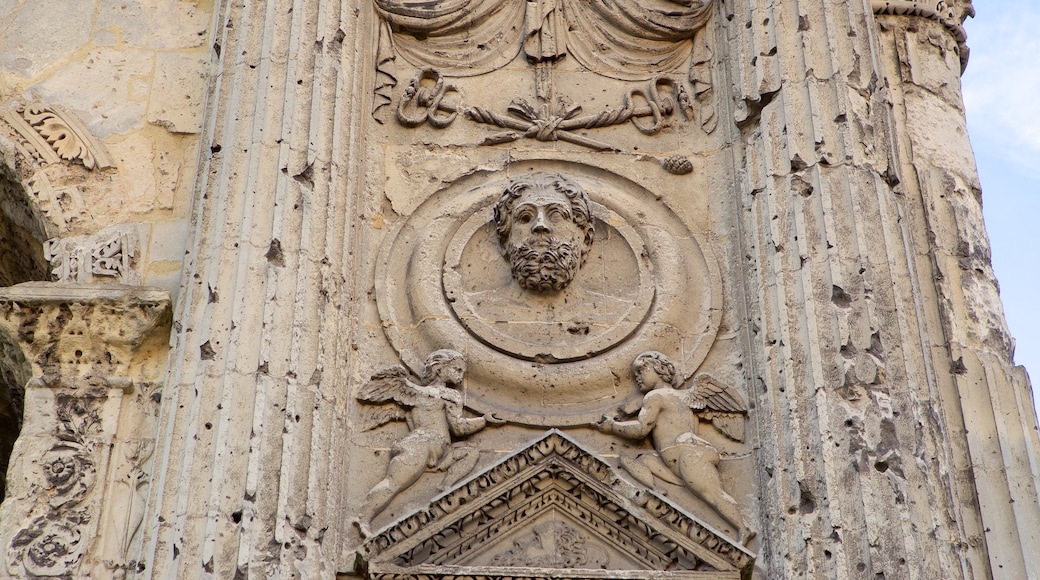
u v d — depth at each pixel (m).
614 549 15.70
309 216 17.00
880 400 15.77
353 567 15.48
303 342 16.17
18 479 16.09
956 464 17.02
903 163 19.31
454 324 17.34
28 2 20.08
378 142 18.78
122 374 16.86
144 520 15.74
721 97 19.11
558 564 15.58
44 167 18.58
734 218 18.09
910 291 17.06
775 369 16.36
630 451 16.55
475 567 15.34
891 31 20.66
